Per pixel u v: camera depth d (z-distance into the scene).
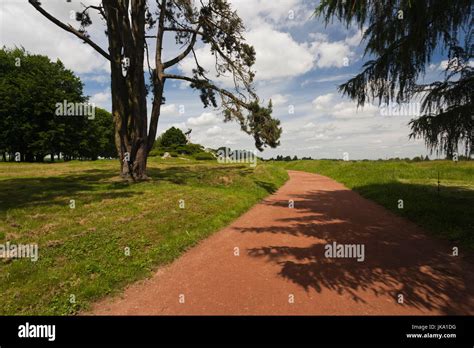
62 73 47.03
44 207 9.05
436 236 7.12
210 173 20.38
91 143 52.75
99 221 7.78
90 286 4.50
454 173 20.95
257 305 4.07
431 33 6.27
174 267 5.60
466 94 6.44
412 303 4.02
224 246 6.84
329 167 34.47
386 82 7.54
